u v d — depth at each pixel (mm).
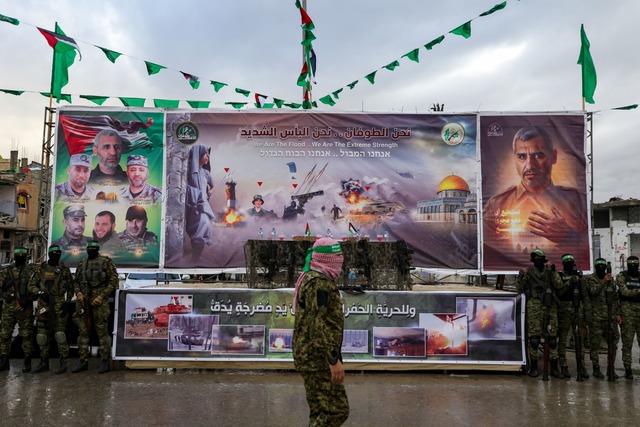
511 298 7215
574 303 7031
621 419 5176
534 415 5297
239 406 5523
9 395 5930
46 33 7809
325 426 3289
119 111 8875
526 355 7238
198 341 7156
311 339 3355
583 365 7133
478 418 5184
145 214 8773
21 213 36875
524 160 8773
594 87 9070
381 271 7285
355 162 8906
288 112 8953
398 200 8836
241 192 8852
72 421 4992
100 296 7160
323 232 8805
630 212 29469
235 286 7887
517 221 8719
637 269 7199
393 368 7160
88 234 8703
